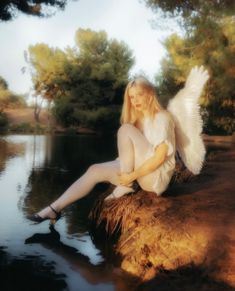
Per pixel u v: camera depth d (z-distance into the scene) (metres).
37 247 3.07
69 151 12.68
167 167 3.52
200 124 3.52
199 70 3.44
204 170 6.04
